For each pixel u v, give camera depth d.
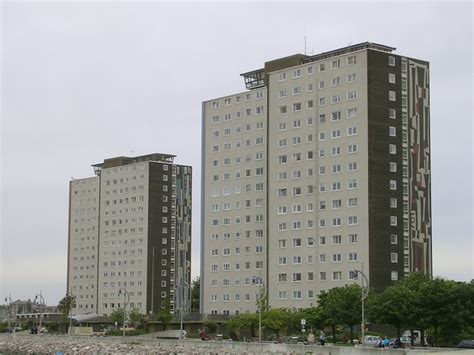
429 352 74.38
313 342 120.88
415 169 160.62
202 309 184.75
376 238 151.62
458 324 107.88
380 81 157.12
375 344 115.38
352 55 158.25
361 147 154.38
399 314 111.38
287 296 163.62
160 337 169.62
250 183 177.00
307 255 160.88
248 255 175.50
